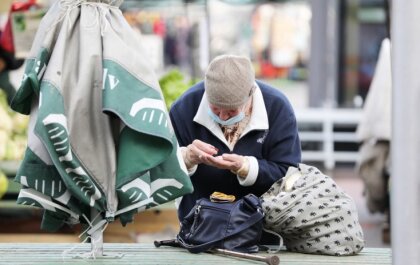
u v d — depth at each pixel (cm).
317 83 4281
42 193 1189
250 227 1290
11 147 2034
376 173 2612
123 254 1286
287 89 4481
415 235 793
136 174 1168
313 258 1285
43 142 1143
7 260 1234
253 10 4400
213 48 4366
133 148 1176
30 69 1219
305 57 4456
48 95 1155
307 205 1304
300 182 1330
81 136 1180
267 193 1346
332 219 1309
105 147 1190
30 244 1386
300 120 4319
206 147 1312
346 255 1309
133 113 1164
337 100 4309
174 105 1394
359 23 4206
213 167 1370
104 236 1973
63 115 1153
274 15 4431
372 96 2612
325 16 4212
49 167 1185
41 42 1221
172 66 4147
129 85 1179
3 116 2064
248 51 4422
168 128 1177
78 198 1172
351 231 1313
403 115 796
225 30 4388
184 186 1223
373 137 2603
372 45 4216
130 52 1200
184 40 4150
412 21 797
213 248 1293
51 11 1245
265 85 1399
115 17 1243
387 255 1317
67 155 1147
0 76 2177
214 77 1280
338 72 4266
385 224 2661
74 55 1210
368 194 2639
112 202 1185
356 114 4294
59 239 1962
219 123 1336
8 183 1956
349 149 4444
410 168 793
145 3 3625
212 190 1383
